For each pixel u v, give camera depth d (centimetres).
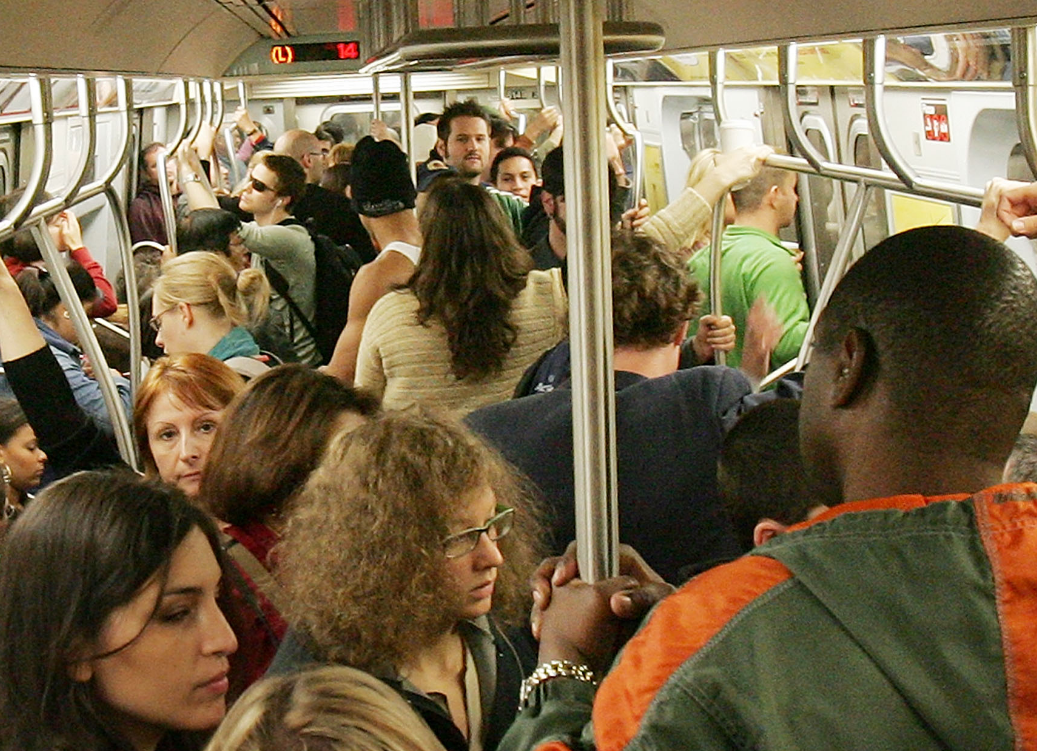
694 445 236
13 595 172
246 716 135
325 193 693
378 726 132
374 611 172
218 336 438
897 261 120
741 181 408
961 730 100
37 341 320
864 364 120
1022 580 104
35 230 353
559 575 152
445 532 175
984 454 118
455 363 330
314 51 688
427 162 834
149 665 173
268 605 211
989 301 116
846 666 103
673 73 773
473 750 188
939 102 514
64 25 289
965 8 253
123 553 170
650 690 107
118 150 414
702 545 237
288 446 219
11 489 371
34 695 169
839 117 608
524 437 242
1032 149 265
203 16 451
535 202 587
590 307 148
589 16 144
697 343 395
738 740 103
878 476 119
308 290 601
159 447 308
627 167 752
